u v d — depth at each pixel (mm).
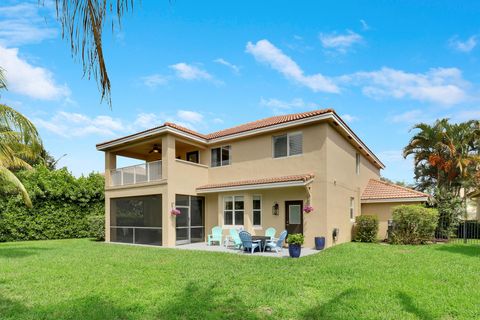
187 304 6742
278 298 7172
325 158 15875
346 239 18625
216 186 18500
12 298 7309
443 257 12250
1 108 12422
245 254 13750
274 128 17281
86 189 24672
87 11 2391
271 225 17391
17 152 14734
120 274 9586
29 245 18328
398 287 7957
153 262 11617
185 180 18891
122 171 21141
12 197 21438
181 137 18797
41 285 8352
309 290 7801
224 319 5980
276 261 11648
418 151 26656
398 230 17938
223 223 19047
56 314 6258
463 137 24703
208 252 14398
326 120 15969
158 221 18484
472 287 7984
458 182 24328
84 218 24781
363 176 23297
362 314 6211
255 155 18531
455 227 19984
